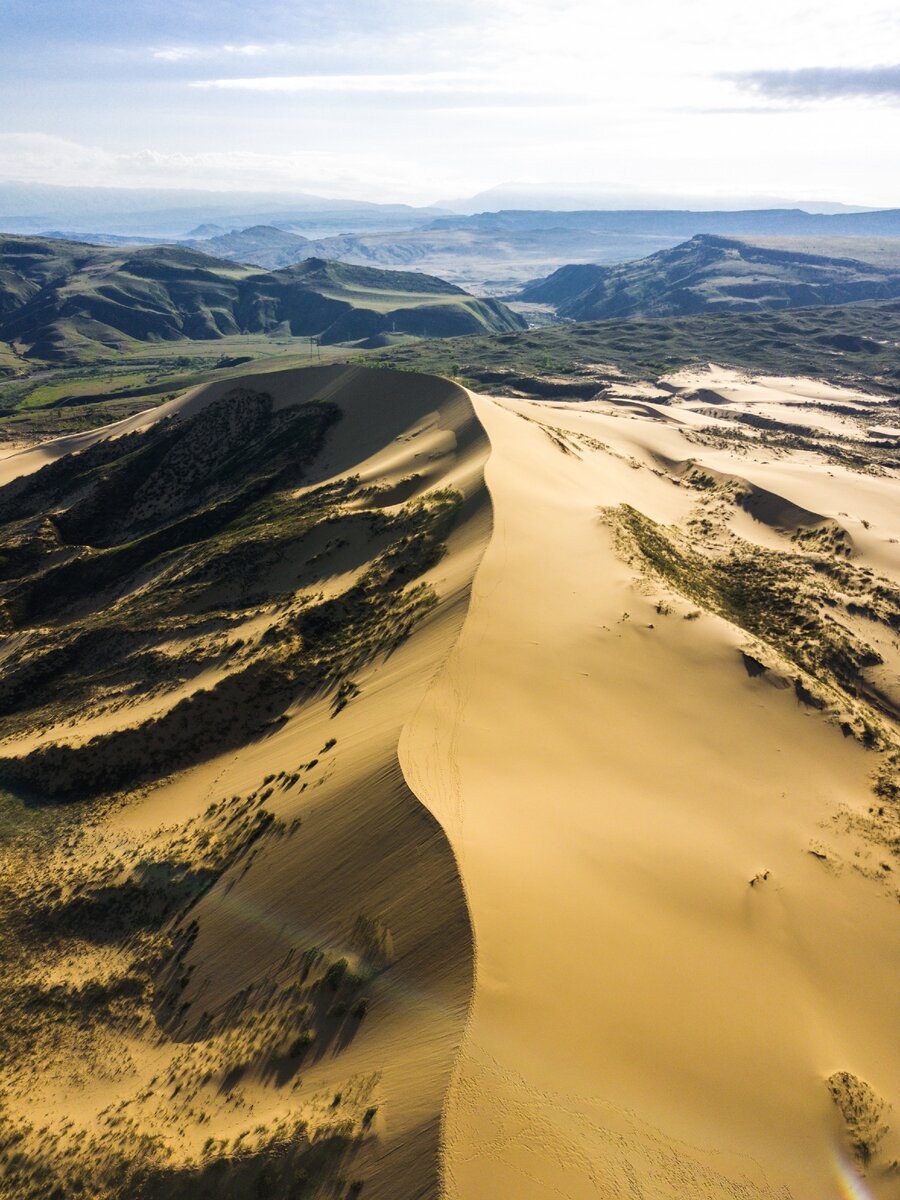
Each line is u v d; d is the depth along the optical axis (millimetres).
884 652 59750
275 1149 21500
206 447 115312
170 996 31391
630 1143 19562
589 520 64625
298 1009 26422
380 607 57156
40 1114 27844
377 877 29031
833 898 32094
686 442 120312
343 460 97938
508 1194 17875
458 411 92188
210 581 71812
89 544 106375
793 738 41969
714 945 27750
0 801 49500
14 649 73562
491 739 35781
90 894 38844
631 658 44844
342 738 40656
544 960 23953
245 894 33750
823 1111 22828
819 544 80625
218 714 52125
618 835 31625
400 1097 20562
